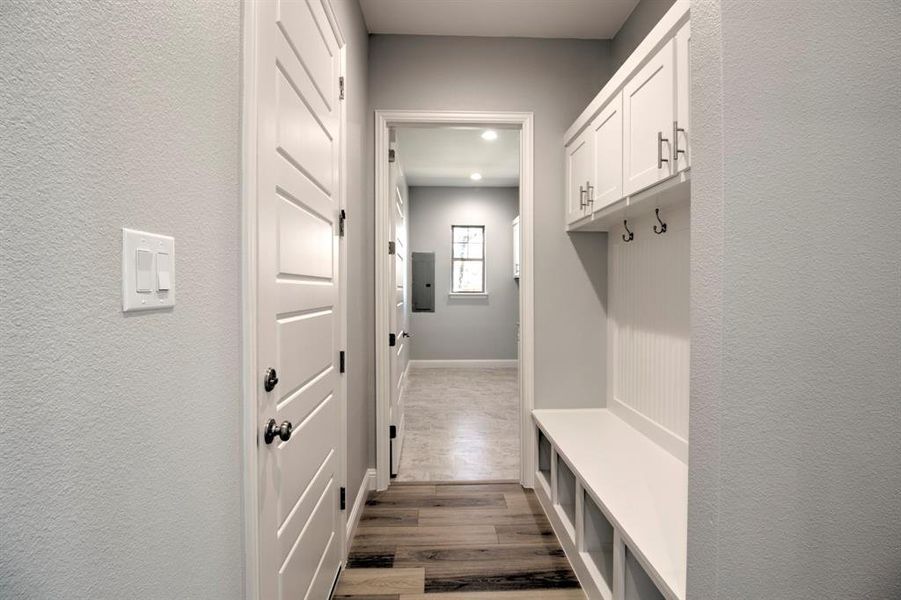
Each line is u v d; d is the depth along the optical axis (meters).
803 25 0.86
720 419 0.87
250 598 0.97
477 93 2.69
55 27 0.47
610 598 1.56
